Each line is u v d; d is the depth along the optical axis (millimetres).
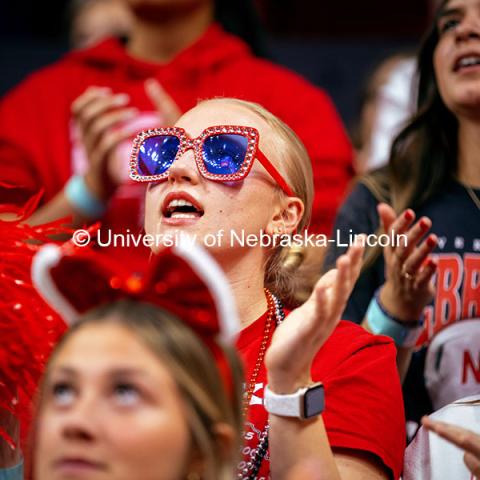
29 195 10055
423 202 9016
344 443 6227
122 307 4496
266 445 6293
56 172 11094
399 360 8039
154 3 11320
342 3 15750
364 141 13109
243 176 6613
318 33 15828
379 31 15734
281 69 11461
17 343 5828
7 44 15180
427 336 8438
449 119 9227
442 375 8328
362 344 6711
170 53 11516
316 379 6461
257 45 12766
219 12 12586
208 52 11359
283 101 11078
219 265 6715
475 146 9039
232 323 4629
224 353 4719
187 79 11258
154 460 4203
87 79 11398
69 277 4824
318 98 11273
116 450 4156
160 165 6848
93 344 4328
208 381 4461
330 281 5281
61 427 4207
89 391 4238
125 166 10266
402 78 12984
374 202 9086
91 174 10125
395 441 6453
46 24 16172
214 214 6633
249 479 6230
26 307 5855
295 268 7285
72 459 4172
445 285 8594
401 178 9094
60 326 5980
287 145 7012
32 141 11219
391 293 7926
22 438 6535
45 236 6469
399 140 9203
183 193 6660
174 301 4688
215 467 4414
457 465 6785
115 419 4191
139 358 4301
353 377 6477
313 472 5000
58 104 11344
